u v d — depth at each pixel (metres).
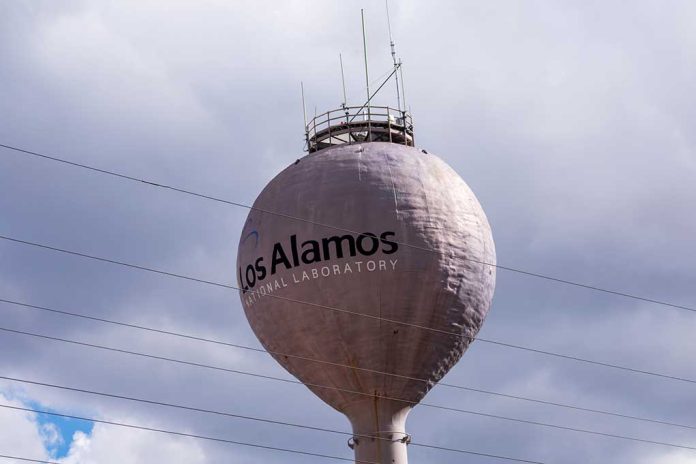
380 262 50.09
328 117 55.75
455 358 52.25
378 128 55.62
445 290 50.75
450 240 51.09
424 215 50.94
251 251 51.97
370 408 51.56
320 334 50.56
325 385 51.69
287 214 51.31
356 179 51.34
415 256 50.34
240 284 52.81
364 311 50.19
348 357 50.69
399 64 56.91
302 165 52.72
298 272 50.56
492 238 53.31
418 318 50.56
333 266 50.19
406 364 50.97
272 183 53.03
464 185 53.25
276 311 51.19
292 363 51.81
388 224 50.50
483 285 52.12
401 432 51.78
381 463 51.09
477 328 52.50
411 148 53.50
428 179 51.88
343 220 50.53
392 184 51.28
